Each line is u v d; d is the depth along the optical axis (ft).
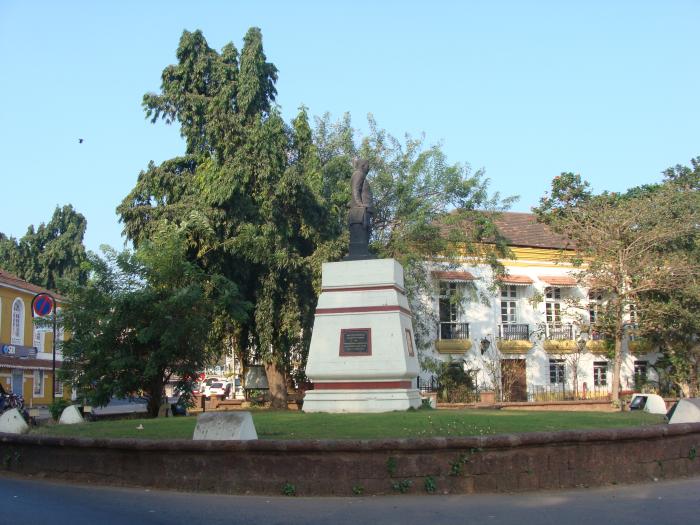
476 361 110.42
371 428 36.65
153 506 26.61
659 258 94.68
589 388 116.57
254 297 83.87
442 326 110.22
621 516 24.93
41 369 133.08
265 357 81.25
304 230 79.82
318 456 29.17
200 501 27.68
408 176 91.25
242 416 31.17
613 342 112.16
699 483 32.65
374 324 52.21
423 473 29.22
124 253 68.54
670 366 114.93
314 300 83.25
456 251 93.97
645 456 33.17
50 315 72.95
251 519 24.36
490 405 81.46
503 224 124.47
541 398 112.68
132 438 32.27
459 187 92.17
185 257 76.02
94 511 25.45
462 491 29.27
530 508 26.35
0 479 33.30
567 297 110.32
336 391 51.78
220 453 29.84
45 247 181.06
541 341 114.62
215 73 82.89
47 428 42.93
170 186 83.20
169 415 69.67
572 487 30.76
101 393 64.90
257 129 76.48
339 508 26.35
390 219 93.91
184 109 82.69
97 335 65.72
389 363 51.13
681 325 97.76
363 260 53.88
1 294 121.60
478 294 109.09
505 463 29.86
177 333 63.62
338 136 95.81
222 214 76.23
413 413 46.44
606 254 95.81
